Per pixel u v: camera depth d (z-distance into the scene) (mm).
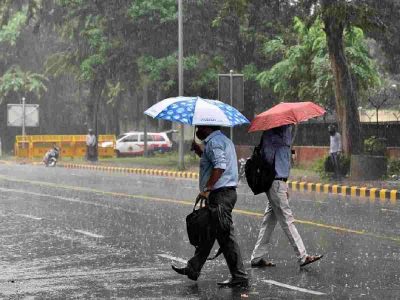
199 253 10648
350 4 28281
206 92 46469
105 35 45781
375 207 21688
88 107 59312
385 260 12688
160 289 10570
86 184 31516
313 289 10453
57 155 49406
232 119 10578
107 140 59844
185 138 47812
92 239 15484
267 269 11961
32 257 13398
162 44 44531
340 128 31703
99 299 9945
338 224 17516
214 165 10328
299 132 39906
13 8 63844
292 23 43781
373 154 33031
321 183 29297
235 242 10695
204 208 10477
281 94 39219
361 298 9859
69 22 51625
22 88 64812
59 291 10484
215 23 31578
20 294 10305
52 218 19172
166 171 39094
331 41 30500
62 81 70625
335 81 31344
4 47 66625
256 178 11750
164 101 10805
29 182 32812
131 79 48438
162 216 19359
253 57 45969
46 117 71250
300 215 19469
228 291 10391
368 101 42000
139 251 13898
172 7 43125
